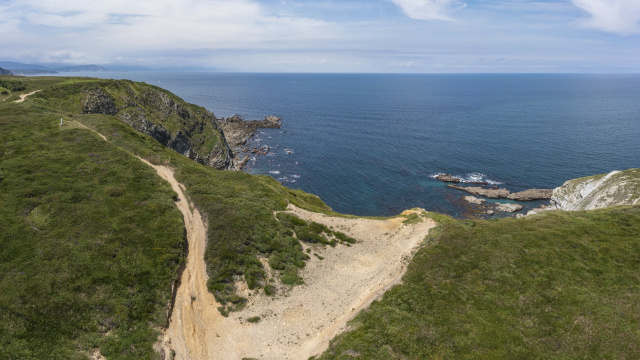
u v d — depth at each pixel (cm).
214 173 6131
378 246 4528
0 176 4053
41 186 4012
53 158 4759
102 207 3922
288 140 14762
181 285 3328
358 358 2427
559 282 3109
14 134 5272
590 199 6625
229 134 15062
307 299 3384
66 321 2544
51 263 2966
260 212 4725
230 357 2686
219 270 3525
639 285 2969
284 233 4422
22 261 2917
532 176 10412
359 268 4000
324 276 3809
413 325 2719
